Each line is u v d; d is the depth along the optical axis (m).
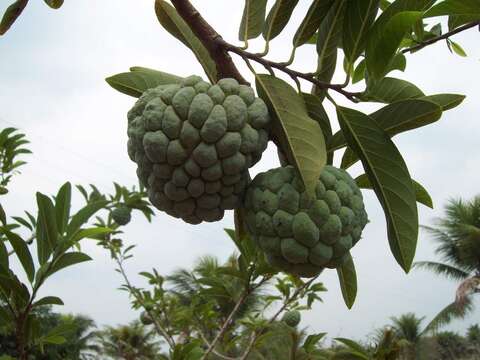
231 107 0.37
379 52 0.40
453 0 0.45
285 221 0.37
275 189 0.38
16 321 0.43
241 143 0.37
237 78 0.43
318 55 0.44
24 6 0.46
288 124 0.39
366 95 0.43
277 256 0.39
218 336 0.82
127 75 0.46
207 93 0.37
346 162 0.47
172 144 0.37
